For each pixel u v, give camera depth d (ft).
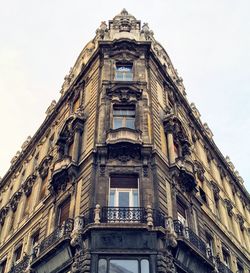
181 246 59.31
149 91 84.94
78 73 110.52
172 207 66.90
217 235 87.45
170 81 100.48
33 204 91.61
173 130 82.43
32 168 108.78
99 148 69.26
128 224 56.08
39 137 114.52
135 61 91.09
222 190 108.88
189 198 76.18
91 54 106.83
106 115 76.95
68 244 58.85
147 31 108.17
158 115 82.69
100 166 67.41
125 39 93.91
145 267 52.80
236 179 126.72
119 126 76.48
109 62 90.79
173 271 55.57
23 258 77.61
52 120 109.40
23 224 91.35
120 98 80.43
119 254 54.19
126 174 66.95
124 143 68.85
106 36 103.24
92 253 54.13
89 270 52.95
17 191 106.93
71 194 70.33
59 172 74.38
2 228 105.91
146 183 64.85
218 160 118.62
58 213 73.15
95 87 87.51
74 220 61.77
